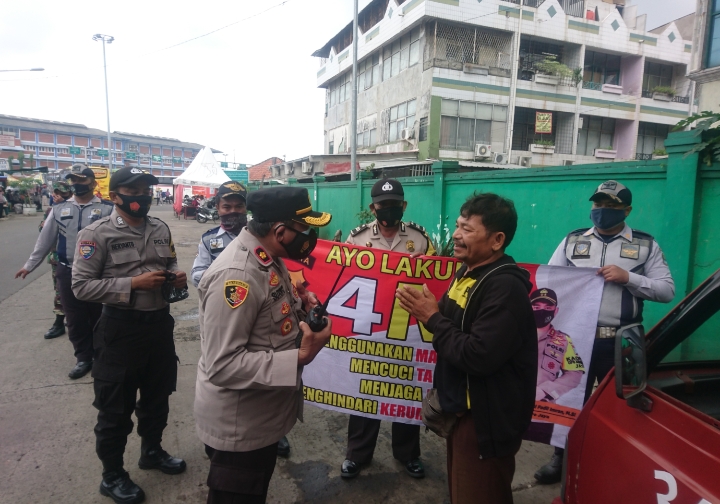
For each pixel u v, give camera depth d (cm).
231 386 153
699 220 338
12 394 362
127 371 236
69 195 481
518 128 2061
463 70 1886
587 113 2097
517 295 162
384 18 2095
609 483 138
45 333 517
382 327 272
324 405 277
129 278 234
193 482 261
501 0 1888
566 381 262
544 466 274
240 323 151
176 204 2720
